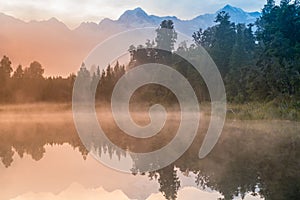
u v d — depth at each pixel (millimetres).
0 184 10734
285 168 11297
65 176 11852
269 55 37125
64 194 9625
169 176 11484
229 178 10422
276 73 34812
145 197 9180
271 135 20812
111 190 9984
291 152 14266
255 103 35531
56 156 16219
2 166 13797
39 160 15141
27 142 21938
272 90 34688
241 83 40219
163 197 9133
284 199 8211
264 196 8508
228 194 8898
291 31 40188
